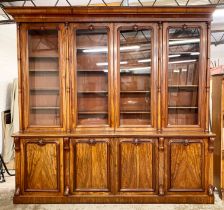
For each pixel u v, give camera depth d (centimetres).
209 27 299
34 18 299
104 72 326
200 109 304
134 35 318
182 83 323
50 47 320
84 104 326
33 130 306
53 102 326
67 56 303
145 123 313
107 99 318
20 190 304
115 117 307
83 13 295
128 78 324
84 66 323
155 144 301
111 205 298
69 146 301
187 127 305
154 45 302
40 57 320
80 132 305
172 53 316
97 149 303
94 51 321
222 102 315
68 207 294
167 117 306
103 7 289
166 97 304
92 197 303
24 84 304
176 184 302
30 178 304
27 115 306
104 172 303
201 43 301
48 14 296
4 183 375
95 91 325
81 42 320
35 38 320
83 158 303
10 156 468
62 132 306
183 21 299
